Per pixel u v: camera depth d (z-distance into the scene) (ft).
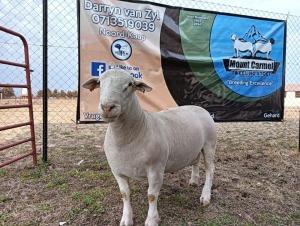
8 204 11.26
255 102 20.71
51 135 23.29
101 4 16.62
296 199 12.37
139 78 17.97
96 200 11.57
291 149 20.30
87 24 16.47
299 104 68.08
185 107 12.11
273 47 20.72
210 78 19.52
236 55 19.90
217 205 11.51
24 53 14.48
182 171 15.24
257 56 20.42
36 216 10.40
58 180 13.21
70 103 37.81
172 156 10.11
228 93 20.03
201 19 18.90
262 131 27.20
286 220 10.66
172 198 11.96
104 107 7.45
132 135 8.73
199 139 11.17
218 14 19.22
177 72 18.78
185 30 18.63
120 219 10.30
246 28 19.93
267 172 15.51
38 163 15.55
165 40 18.28
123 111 8.08
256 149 20.03
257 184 13.76
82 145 19.95
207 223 10.11
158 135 9.25
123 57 17.43
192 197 12.16
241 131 26.96
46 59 15.02
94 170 15.08
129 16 17.30
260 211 11.22
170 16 18.24
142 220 10.27
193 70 19.08
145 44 17.84
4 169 14.71
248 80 20.38
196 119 11.46
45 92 15.24
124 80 7.97
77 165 15.61
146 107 18.48
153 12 17.81
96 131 25.40
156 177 9.23
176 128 10.35
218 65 19.57
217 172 15.21
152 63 18.15
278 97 21.24
